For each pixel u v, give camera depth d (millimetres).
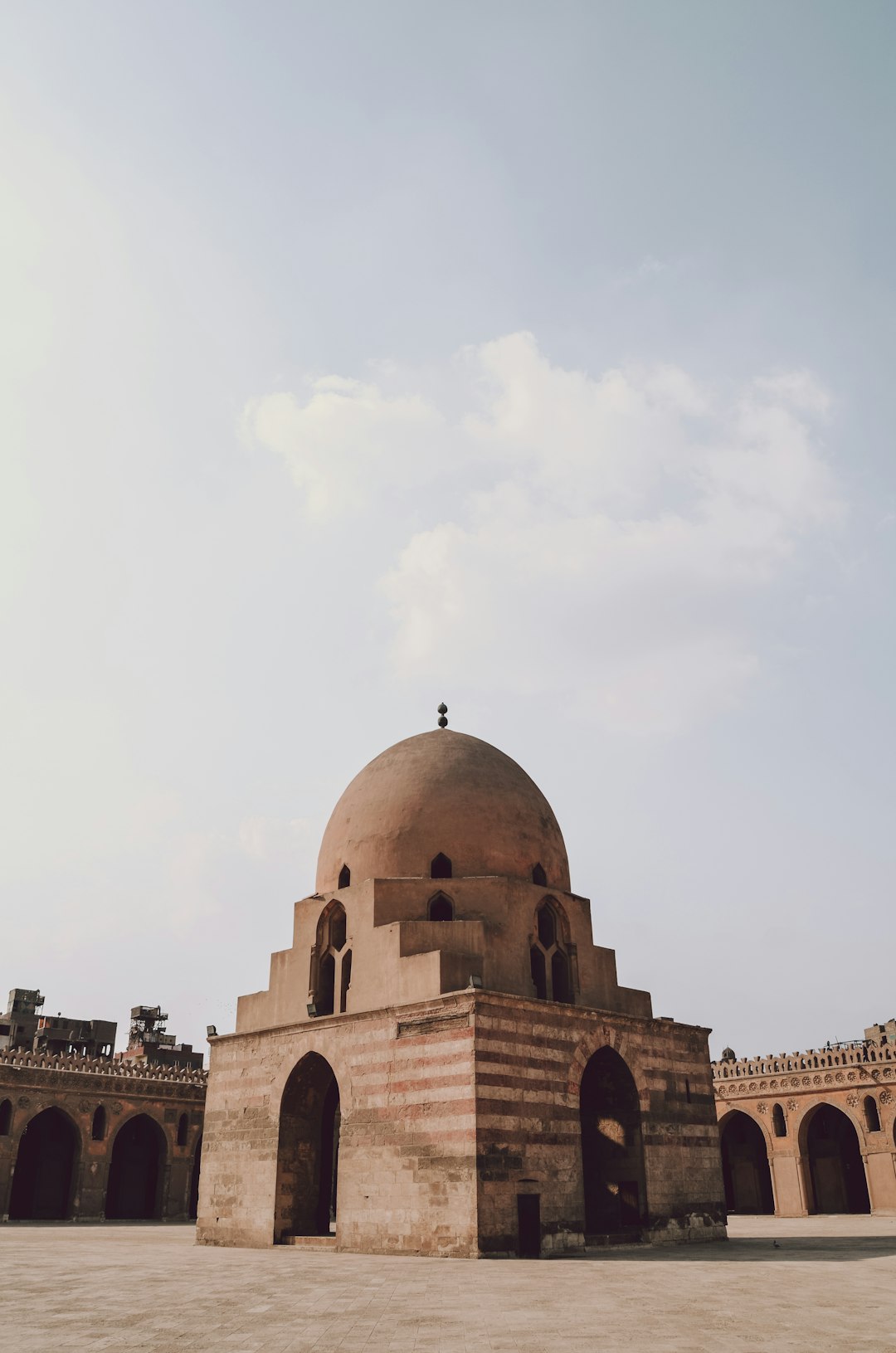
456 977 27828
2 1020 62531
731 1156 57156
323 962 31672
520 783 34000
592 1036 29188
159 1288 18406
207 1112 32688
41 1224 43531
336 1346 12289
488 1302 16516
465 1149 24953
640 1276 20469
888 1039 58312
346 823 33312
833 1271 21484
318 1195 30406
